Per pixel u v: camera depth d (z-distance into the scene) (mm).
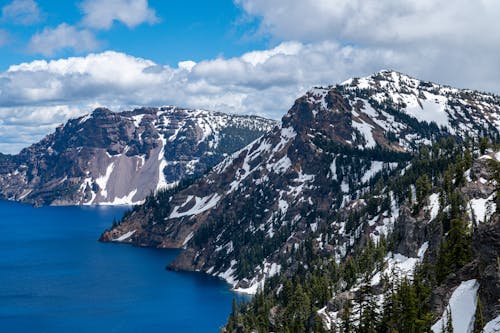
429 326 132500
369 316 148250
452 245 154500
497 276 120750
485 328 115500
